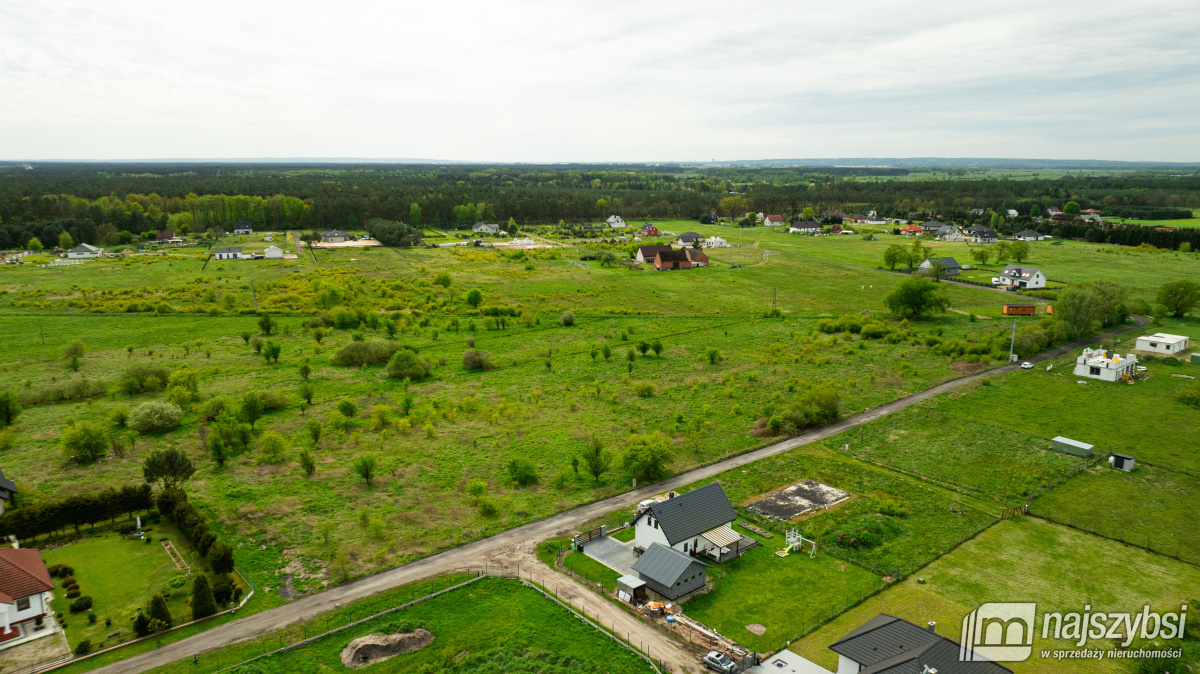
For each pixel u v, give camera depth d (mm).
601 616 47312
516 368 106000
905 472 70062
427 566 53250
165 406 80438
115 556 54469
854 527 58375
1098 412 85062
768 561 54406
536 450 75500
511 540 57438
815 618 46969
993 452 74125
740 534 58000
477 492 63656
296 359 108500
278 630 45250
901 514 61250
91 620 46000
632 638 44906
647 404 90000
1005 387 94875
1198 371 100188
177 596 49188
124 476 68062
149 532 58281
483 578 51469
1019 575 52125
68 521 57344
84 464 70375
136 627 44656
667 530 53656
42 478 67062
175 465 62406
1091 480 67562
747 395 93125
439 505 63062
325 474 69000
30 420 82125
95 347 113188
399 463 71812
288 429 80938
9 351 109500
